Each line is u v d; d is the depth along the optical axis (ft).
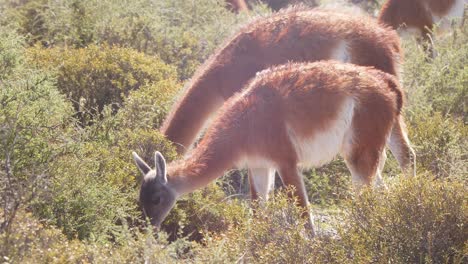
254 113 56.03
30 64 74.28
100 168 57.06
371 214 45.29
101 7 94.73
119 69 76.07
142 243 42.04
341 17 68.80
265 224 46.29
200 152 56.75
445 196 44.78
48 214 48.42
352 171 58.44
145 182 55.77
